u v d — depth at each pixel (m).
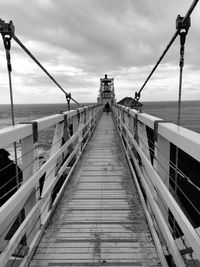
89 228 2.93
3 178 9.23
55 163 3.19
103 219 3.15
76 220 3.12
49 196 3.09
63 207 3.48
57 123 3.49
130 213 3.30
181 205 2.27
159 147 2.35
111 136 9.12
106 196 3.85
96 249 2.54
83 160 5.86
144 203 3.33
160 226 2.25
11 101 2.29
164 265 2.15
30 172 2.39
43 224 2.82
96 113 12.48
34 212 2.32
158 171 2.38
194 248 1.43
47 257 2.42
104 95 25.36
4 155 12.66
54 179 3.16
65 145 3.76
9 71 2.33
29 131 2.24
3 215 1.59
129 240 2.68
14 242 1.85
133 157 4.32
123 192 3.99
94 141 8.18
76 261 2.37
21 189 1.94
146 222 3.05
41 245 2.60
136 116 3.69
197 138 1.51
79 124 6.13
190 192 7.70
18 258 2.33
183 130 1.83
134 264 2.31
